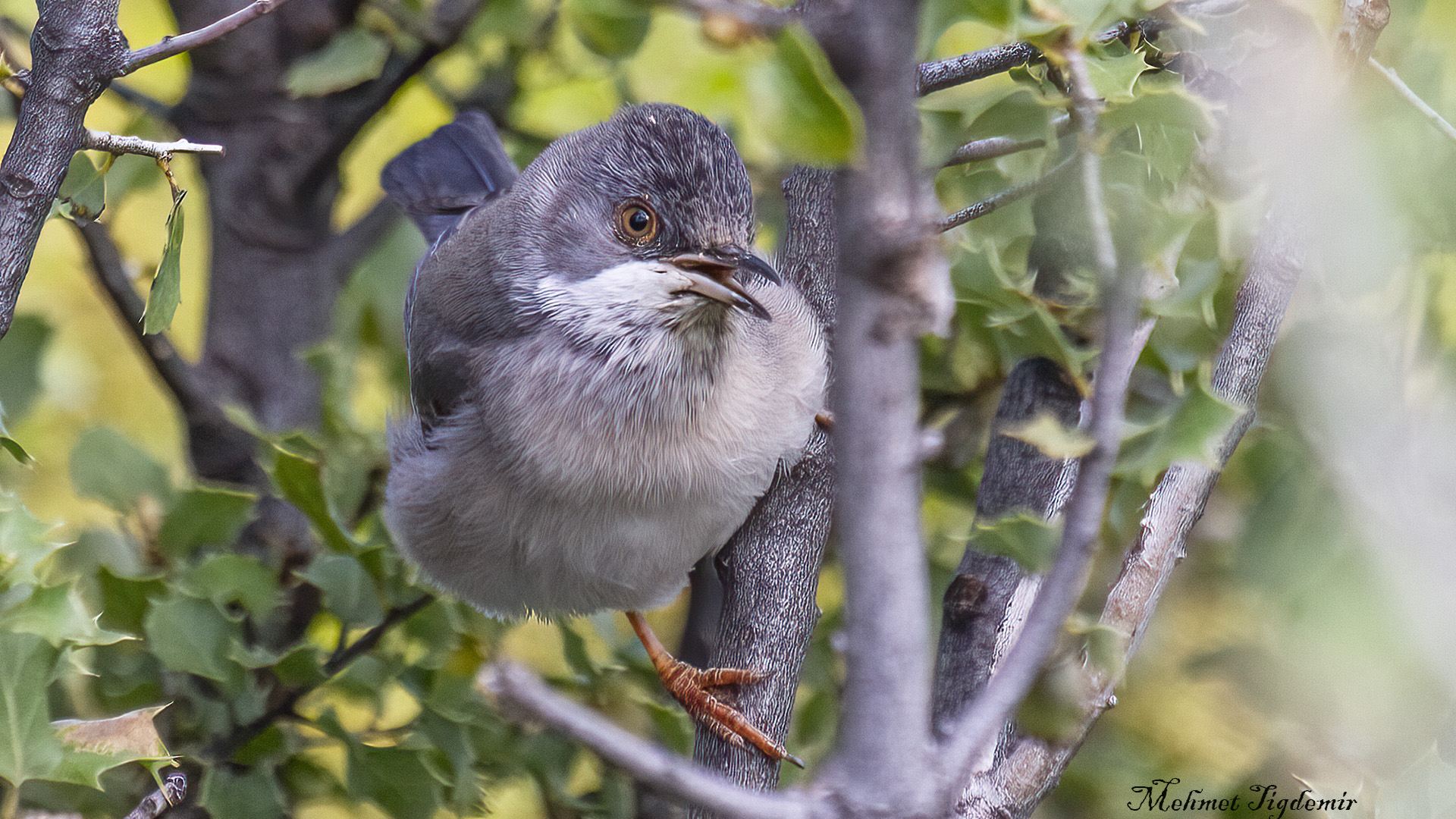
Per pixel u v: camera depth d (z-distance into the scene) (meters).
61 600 5.39
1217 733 7.59
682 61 9.61
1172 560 4.85
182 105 9.58
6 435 5.68
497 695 2.66
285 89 9.05
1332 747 5.71
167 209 12.22
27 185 5.05
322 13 9.21
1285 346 6.09
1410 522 5.57
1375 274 5.66
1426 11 7.57
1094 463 3.09
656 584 7.84
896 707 2.83
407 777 6.85
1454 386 6.13
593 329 7.36
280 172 9.48
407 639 7.39
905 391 2.63
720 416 7.24
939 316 2.59
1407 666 5.45
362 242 10.12
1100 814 7.59
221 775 6.80
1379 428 5.84
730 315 7.34
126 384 12.97
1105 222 3.58
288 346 9.77
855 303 2.59
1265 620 6.52
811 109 2.45
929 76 6.00
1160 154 5.21
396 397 9.07
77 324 13.10
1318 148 5.00
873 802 2.85
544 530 7.56
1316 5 4.91
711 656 7.06
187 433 8.88
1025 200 6.57
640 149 7.49
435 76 11.13
